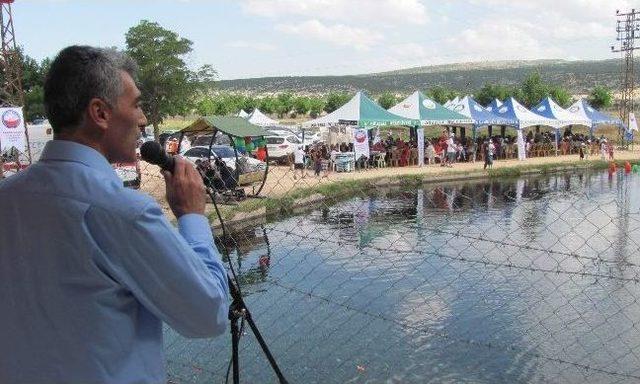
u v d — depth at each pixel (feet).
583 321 27.61
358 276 30.73
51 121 5.38
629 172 98.73
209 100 259.39
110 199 4.96
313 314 26.00
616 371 23.30
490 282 32.09
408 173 93.25
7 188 5.20
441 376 23.25
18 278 5.04
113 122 5.39
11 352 5.07
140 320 5.22
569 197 68.95
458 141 122.21
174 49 141.38
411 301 29.30
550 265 35.50
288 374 22.29
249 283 25.98
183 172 6.01
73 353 4.90
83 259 4.89
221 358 22.27
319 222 34.94
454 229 44.06
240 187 63.98
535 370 23.73
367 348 24.85
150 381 5.17
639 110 210.79
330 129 110.22
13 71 81.30
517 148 124.06
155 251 4.93
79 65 5.22
